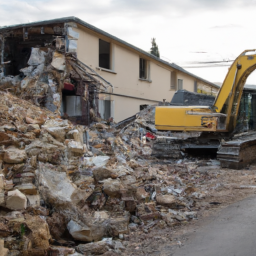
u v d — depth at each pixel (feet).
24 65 51.31
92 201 17.95
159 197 20.52
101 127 45.27
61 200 15.90
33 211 14.46
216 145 37.22
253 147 35.06
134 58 66.85
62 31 46.91
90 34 51.83
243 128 42.11
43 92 39.55
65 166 19.80
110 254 14.30
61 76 41.14
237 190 24.12
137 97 67.56
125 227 16.56
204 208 20.39
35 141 20.70
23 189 15.48
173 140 37.76
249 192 23.30
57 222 15.15
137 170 26.35
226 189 24.62
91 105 48.55
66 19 45.98
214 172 30.89
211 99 58.54
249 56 35.24
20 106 28.78
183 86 93.20
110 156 28.81
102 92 51.93
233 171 31.14
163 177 26.73
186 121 37.17
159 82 78.74
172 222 17.81
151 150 41.39
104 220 16.29
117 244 15.17
